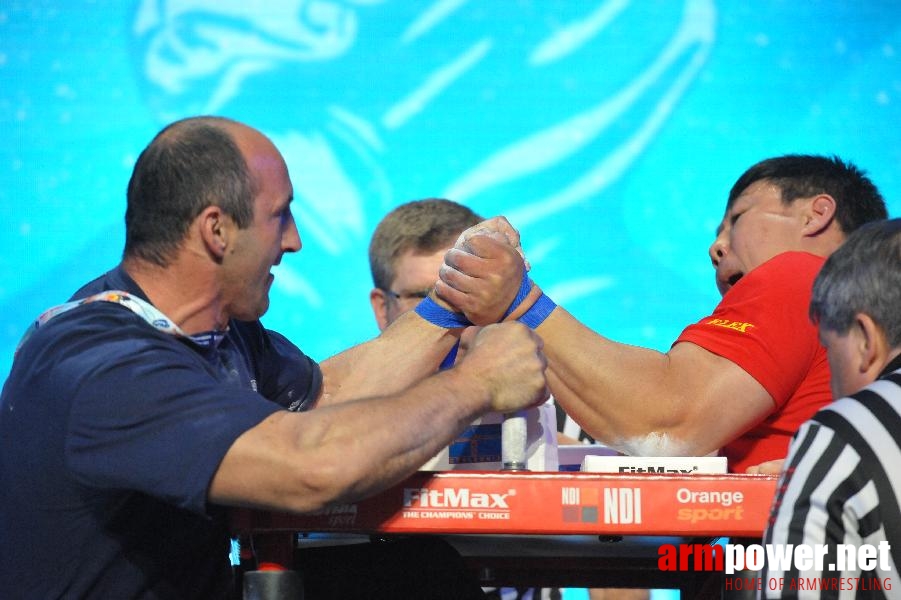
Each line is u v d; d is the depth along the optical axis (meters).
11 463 4.04
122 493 3.94
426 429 3.78
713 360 5.12
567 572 5.08
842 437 3.66
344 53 13.30
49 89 13.44
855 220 5.77
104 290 4.34
